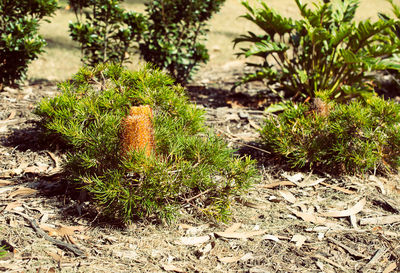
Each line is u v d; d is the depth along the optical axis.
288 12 6.30
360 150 2.32
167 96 2.20
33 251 1.89
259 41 3.00
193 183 2.02
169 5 3.29
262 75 2.97
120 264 1.88
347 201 2.22
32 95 3.04
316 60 2.96
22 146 2.47
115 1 3.13
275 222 2.10
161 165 1.96
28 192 2.16
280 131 2.36
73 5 3.23
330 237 2.04
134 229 2.02
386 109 2.35
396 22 2.78
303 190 2.28
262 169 2.39
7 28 3.03
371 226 2.10
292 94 3.14
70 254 1.90
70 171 2.09
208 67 4.25
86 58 3.20
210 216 2.09
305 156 2.34
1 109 2.79
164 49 3.23
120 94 2.25
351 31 2.75
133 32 3.24
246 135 2.66
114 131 2.05
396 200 2.24
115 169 2.02
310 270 1.90
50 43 4.65
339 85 2.94
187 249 1.96
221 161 2.07
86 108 2.19
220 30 5.56
